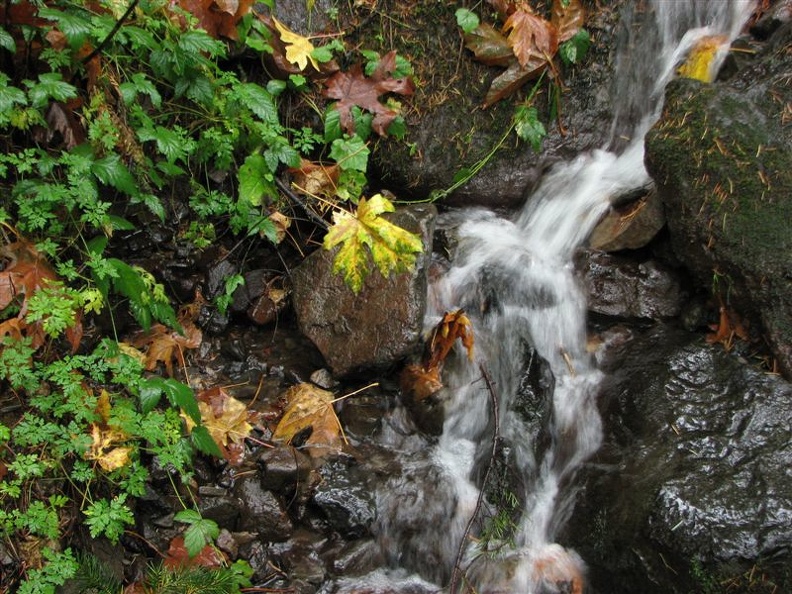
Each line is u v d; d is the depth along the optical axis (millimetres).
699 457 1704
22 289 1616
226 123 1868
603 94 2133
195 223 1899
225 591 1610
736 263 1806
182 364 1854
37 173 1716
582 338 1958
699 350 1834
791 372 1755
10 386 1628
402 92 2045
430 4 2064
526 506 1810
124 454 1626
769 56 1986
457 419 1876
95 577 1566
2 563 1534
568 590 1729
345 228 1719
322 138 2014
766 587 1580
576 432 1868
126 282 1702
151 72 1852
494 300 1972
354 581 1725
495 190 2117
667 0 2143
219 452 1698
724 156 1846
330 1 2039
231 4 1861
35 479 1590
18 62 1714
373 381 1901
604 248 1991
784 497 1631
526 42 2055
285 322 1970
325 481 1782
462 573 1741
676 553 1624
